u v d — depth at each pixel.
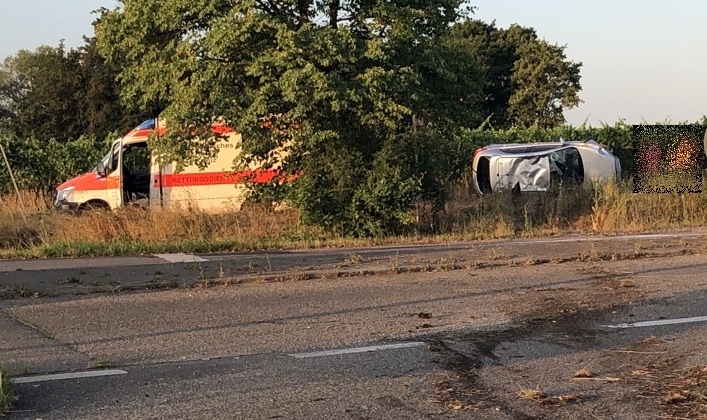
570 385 6.28
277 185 19.22
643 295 10.02
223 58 16.88
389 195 17.27
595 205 19.12
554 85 57.88
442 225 18.33
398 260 13.34
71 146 28.69
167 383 6.40
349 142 17.84
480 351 7.38
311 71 15.67
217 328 8.49
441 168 18.67
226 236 17.27
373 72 16.09
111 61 18.47
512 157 24.27
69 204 21.17
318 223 17.56
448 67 17.61
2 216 17.92
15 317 9.14
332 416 5.57
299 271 12.24
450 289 10.73
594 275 11.73
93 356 7.31
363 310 9.39
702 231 17.48
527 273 12.07
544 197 20.05
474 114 18.61
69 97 47.91
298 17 17.62
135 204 19.73
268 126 17.38
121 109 45.59
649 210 19.25
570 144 24.64
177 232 17.20
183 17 16.94
